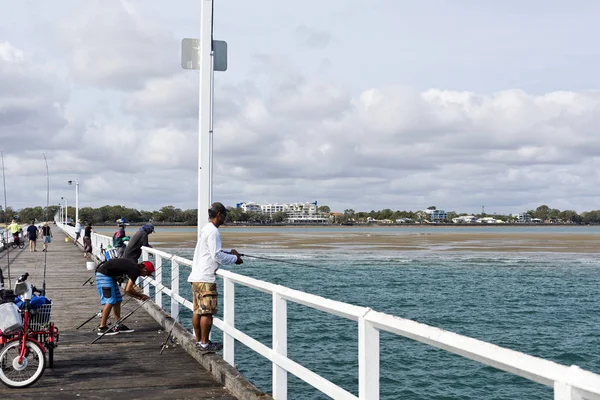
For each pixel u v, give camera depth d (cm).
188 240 7350
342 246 6125
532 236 10650
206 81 971
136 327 1045
